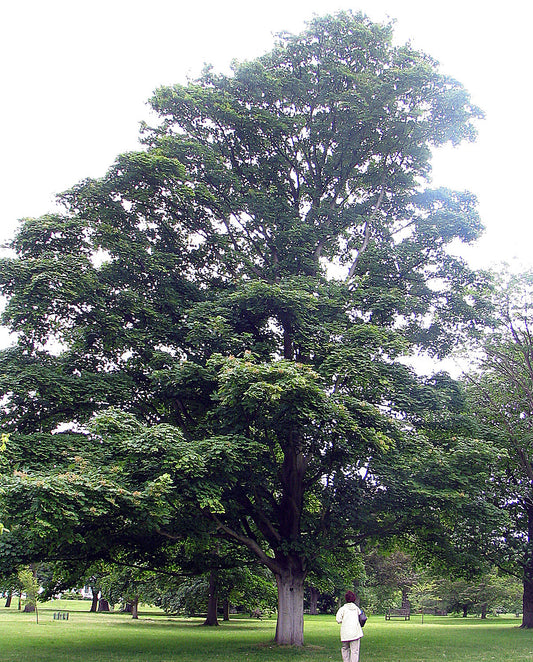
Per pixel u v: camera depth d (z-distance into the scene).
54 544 12.44
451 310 19.12
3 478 10.41
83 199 17.09
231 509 15.19
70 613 45.09
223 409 13.88
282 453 18.62
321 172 21.64
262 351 16.25
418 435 16.05
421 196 21.19
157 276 17.48
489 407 26.20
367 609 48.72
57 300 15.09
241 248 20.62
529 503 26.88
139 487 12.46
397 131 19.98
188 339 15.77
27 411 15.17
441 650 16.28
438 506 15.72
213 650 15.54
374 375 14.78
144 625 28.58
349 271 20.44
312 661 13.08
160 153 17.98
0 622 30.08
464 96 19.77
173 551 18.61
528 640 19.97
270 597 29.95
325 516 17.19
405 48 21.61
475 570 19.91
